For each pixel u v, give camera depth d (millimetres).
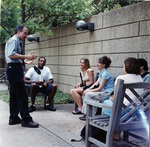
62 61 8227
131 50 5012
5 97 7238
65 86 8062
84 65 5070
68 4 7840
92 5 8359
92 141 2969
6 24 10391
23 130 3889
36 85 5332
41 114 5094
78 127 4082
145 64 3883
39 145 3209
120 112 2646
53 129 3945
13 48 3805
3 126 4121
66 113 5219
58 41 8453
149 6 4562
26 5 8078
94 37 6312
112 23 5586
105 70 4316
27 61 4199
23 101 4051
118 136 3195
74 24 7316
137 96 2760
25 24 8141
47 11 8398
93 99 4145
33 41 10680
